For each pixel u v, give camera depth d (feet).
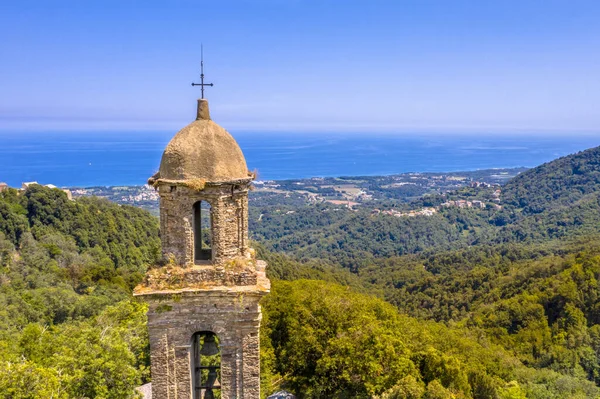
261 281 49.78
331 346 119.55
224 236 48.80
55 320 199.72
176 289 47.01
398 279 412.77
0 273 224.53
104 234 316.19
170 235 48.70
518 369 173.88
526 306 246.68
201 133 48.73
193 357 51.78
